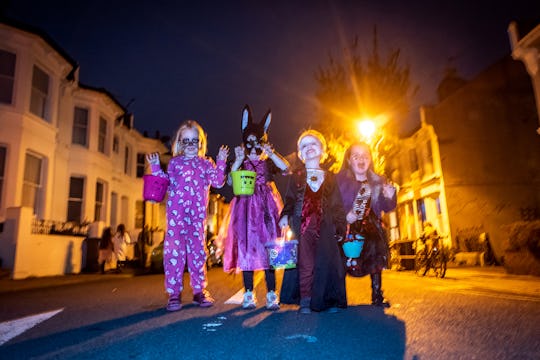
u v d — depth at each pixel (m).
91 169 16.92
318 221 4.03
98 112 17.58
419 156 20.53
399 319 3.46
